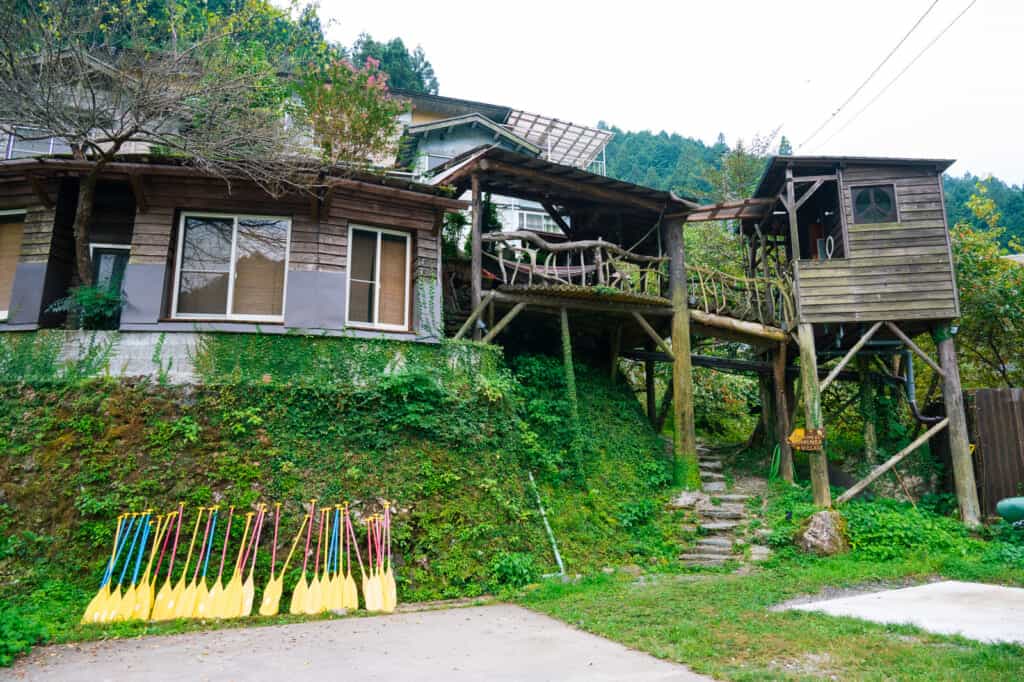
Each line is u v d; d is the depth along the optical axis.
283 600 7.89
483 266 13.46
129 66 9.50
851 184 13.33
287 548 8.26
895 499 13.34
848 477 14.28
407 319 10.85
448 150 20.98
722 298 14.52
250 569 7.85
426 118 23.06
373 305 10.57
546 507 10.62
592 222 14.57
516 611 7.72
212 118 9.44
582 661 5.48
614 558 10.43
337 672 5.20
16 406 8.65
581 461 11.81
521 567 8.99
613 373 14.56
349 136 11.36
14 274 9.80
